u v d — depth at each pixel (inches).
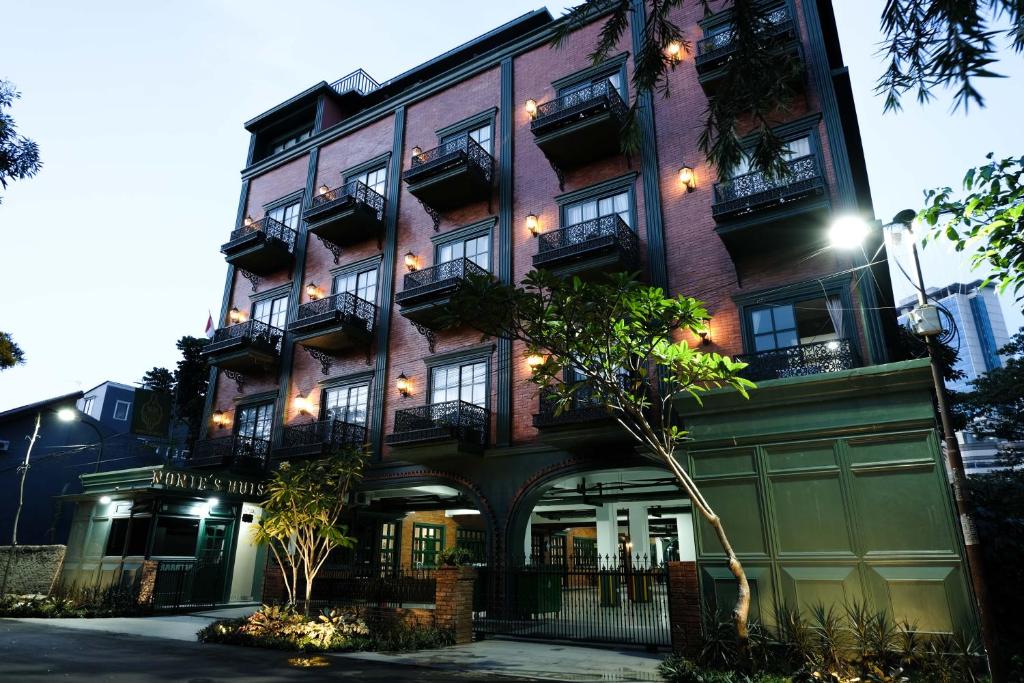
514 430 648.4
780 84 264.5
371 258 834.8
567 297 372.5
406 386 740.7
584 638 485.7
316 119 1017.5
